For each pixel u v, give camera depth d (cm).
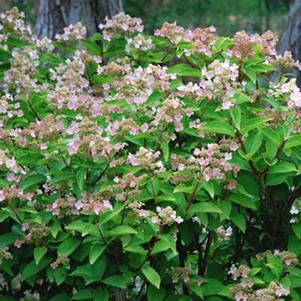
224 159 300
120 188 293
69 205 308
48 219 312
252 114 335
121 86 372
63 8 571
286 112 324
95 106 352
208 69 338
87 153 307
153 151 327
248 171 320
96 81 427
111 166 305
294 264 313
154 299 310
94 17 565
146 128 314
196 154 302
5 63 461
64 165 318
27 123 371
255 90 346
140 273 314
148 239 297
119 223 298
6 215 306
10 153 328
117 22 442
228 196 315
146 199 305
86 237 307
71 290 343
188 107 320
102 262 304
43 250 305
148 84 329
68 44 483
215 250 361
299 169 308
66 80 400
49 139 319
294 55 591
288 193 334
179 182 308
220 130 306
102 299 302
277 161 319
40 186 342
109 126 320
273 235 346
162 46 423
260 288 322
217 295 321
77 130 312
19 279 350
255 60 345
